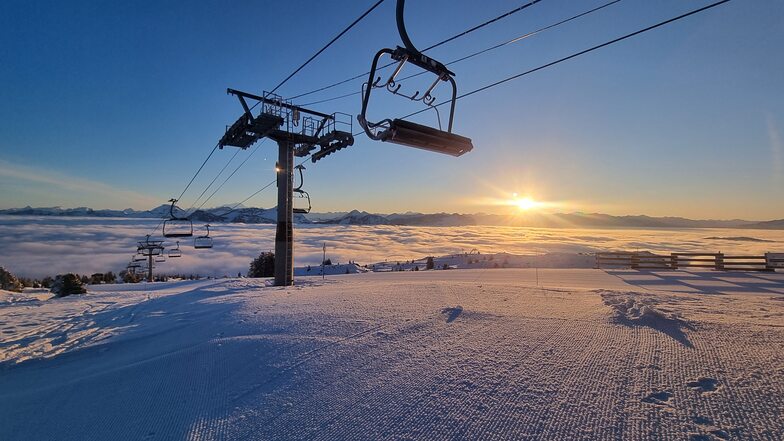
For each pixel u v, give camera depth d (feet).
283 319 30.27
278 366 21.11
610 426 13.35
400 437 13.75
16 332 37.50
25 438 16.38
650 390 15.57
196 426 15.98
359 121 15.49
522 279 67.72
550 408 14.67
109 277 134.10
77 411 18.58
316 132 73.15
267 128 66.54
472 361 19.40
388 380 18.13
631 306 28.43
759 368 16.96
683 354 18.97
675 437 12.60
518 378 17.20
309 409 16.34
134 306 52.65
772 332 21.95
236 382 19.95
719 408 14.05
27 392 21.61
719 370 16.96
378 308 31.76
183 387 20.12
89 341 32.68
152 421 16.85
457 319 27.12
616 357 18.93
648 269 88.43
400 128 14.52
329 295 41.27
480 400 15.62
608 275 74.33
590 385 16.21
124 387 20.99
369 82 15.12
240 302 41.45
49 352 29.60
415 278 76.33
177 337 30.48
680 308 29.89
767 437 12.29
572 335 22.61
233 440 14.67
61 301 62.85
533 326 24.72
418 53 15.07
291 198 72.08
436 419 14.62
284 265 69.72
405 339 23.38
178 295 60.13
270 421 15.74
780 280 62.28
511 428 13.65
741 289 51.57
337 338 24.48
